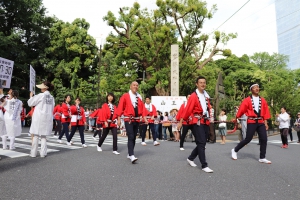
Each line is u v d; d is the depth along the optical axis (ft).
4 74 28.99
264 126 21.18
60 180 14.42
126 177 15.24
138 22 78.69
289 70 199.31
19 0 86.99
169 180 14.67
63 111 33.12
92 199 11.43
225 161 20.98
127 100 21.07
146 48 84.48
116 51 108.78
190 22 82.33
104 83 84.89
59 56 99.76
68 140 31.83
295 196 12.14
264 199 11.64
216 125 65.98
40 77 101.24
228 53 83.92
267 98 104.99
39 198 11.46
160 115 52.95
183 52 83.92
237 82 157.58
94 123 69.10
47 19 99.14
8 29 91.71
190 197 11.81
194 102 17.81
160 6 78.02
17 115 27.37
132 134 20.63
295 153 28.58
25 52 92.58
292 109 103.71
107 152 25.38
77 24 102.89
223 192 12.58
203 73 90.22
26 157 21.61
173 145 34.94
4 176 15.07
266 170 17.71
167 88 89.51
